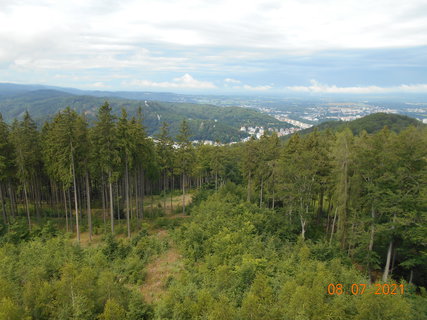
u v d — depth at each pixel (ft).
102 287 43.83
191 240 75.20
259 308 37.86
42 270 49.08
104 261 63.31
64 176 90.07
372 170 67.67
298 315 36.04
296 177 86.53
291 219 92.17
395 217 62.34
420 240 60.70
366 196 68.95
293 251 70.44
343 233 75.87
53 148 90.79
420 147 62.28
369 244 70.85
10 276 47.55
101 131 85.97
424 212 59.88
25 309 35.96
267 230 85.66
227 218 88.69
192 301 43.06
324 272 49.32
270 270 55.26
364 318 36.88
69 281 41.29
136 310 42.16
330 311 37.91
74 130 86.28
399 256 76.64
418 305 45.70
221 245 67.51
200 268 60.70
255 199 124.47
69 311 38.01
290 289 42.11
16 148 93.15
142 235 86.43
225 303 39.27
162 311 41.11
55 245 69.41
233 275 53.67
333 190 84.43
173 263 67.67
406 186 63.87
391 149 64.95
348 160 72.02
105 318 37.40
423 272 71.51
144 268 65.62
